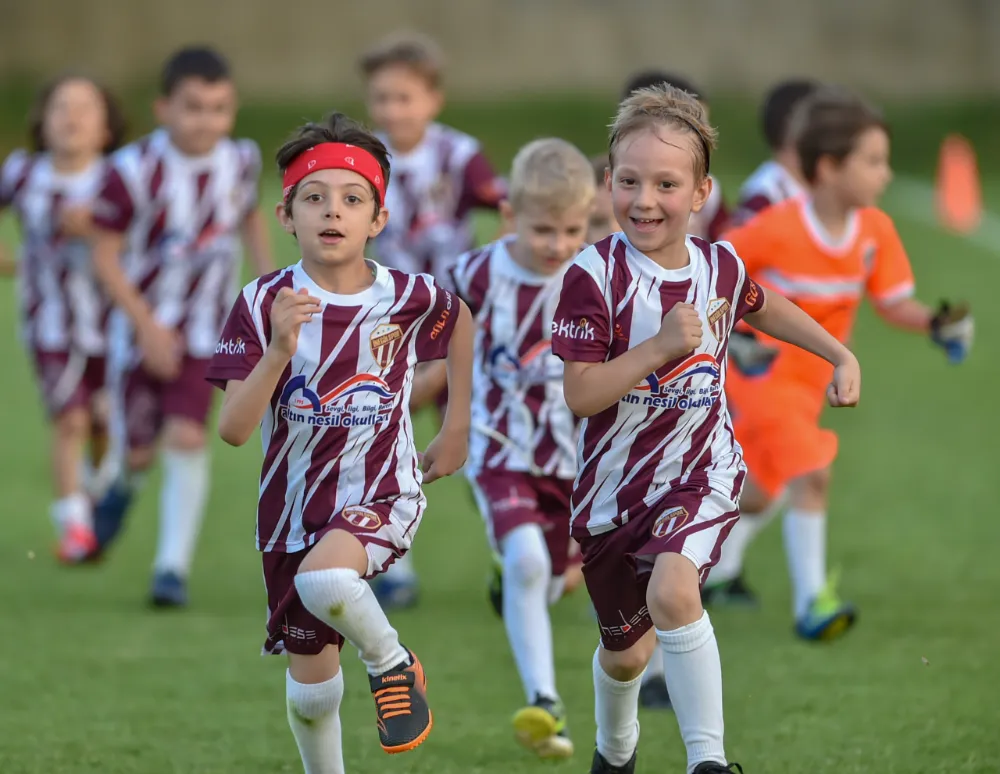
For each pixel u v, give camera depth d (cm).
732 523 1321
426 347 1339
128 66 9706
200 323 2323
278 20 9750
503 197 2412
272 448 1311
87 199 2606
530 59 9831
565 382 1291
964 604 2200
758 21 9944
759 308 1348
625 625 1361
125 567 2512
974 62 9950
